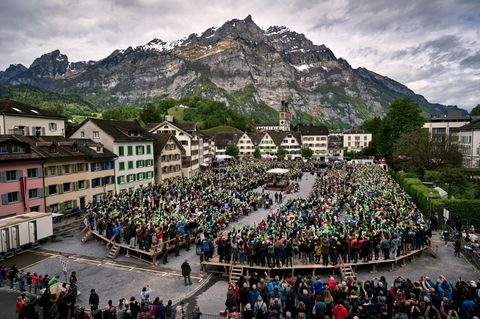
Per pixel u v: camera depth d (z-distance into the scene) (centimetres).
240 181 6266
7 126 5012
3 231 3067
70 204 4831
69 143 4938
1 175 3781
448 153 6306
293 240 2638
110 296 2344
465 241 3147
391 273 2634
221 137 15950
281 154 14012
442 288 1830
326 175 7588
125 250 3197
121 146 5900
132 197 4809
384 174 7212
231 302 1834
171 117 9600
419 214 3547
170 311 1794
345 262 2606
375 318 1466
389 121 8838
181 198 4700
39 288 2336
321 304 1648
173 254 3152
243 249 2605
